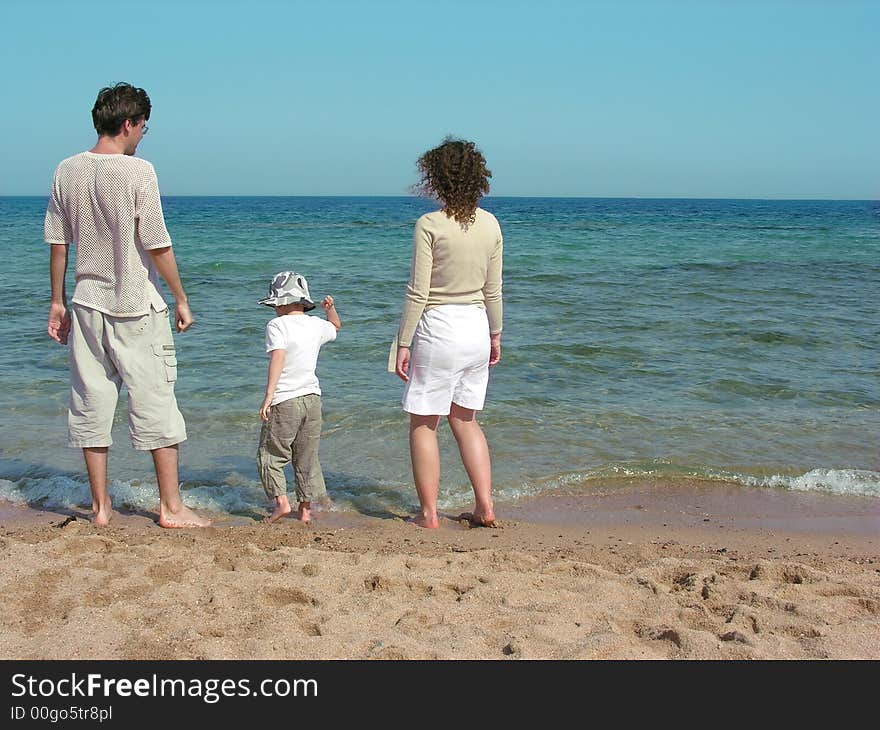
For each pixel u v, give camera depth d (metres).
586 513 4.90
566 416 6.71
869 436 6.39
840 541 4.51
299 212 69.50
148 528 4.48
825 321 11.20
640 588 3.63
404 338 4.39
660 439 6.20
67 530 4.36
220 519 4.76
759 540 4.51
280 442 4.60
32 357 8.53
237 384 7.47
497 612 3.32
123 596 3.41
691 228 40.91
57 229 4.30
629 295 13.84
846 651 3.06
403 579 3.62
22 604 3.32
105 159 4.20
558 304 12.70
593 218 58.25
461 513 4.86
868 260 21.52
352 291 14.03
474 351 4.42
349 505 4.97
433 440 4.59
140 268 4.31
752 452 5.98
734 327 10.66
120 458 5.66
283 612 3.26
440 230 4.24
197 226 40.59
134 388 4.35
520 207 103.56
